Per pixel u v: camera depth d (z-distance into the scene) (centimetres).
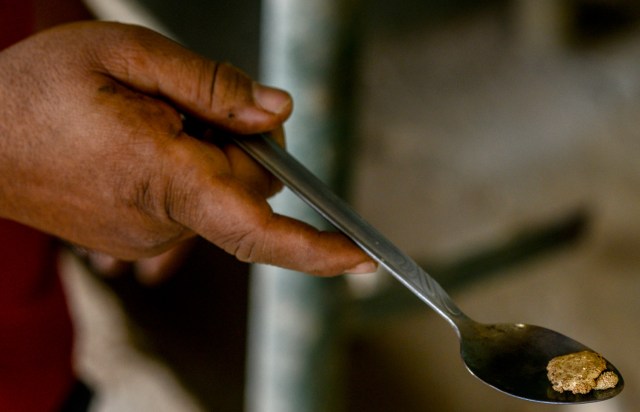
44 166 74
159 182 71
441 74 268
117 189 73
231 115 73
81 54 72
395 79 269
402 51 284
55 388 124
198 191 70
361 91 102
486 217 206
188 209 71
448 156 231
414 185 223
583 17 266
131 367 199
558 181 210
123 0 168
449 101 254
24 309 115
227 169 72
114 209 75
